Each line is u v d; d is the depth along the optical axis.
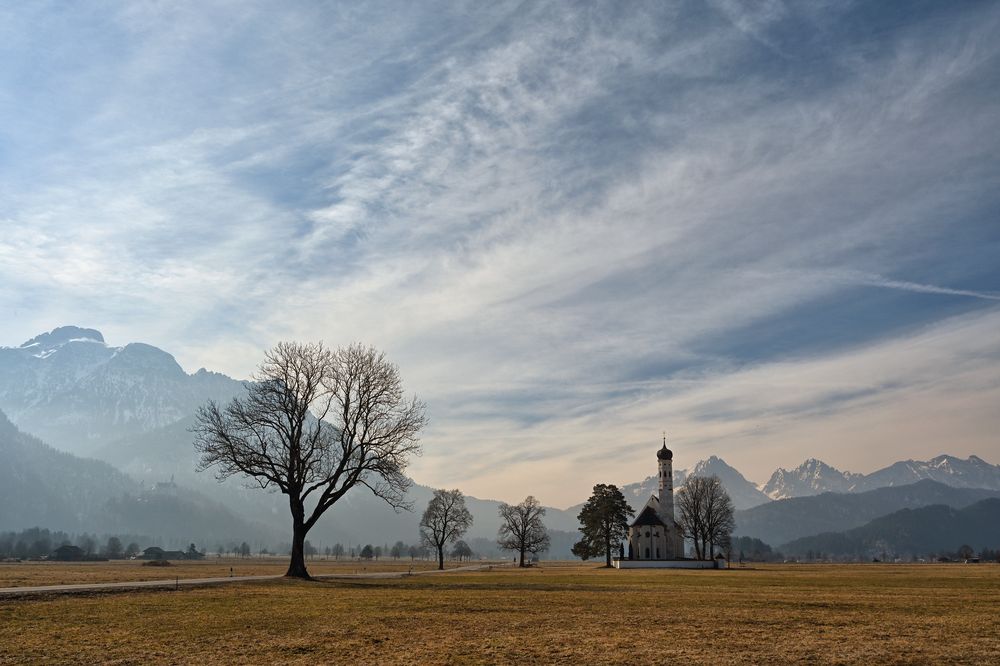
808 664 31.64
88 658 32.69
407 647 35.59
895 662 31.97
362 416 80.94
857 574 117.94
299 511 79.50
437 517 164.88
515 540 190.88
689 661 32.25
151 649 34.59
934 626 42.12
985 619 45.41
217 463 78.50
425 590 67.56
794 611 50.03
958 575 111.19
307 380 80.00
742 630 40.66
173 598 53.84
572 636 38.59
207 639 37.19
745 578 102.25
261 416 79.19
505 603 54.78
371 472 82.44
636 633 39.62
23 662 31.84
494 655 33.69
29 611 45.41
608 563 181.25
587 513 184.75
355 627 41.44
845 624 43.09
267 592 60.38
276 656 33.44
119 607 47.91
